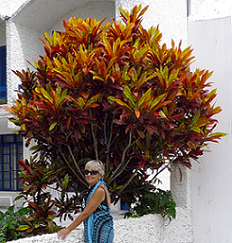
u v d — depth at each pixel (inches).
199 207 231.9
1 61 463.2
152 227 213.5
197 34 239.0
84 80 178.1
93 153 207.2
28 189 195.2
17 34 404.5
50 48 204.1
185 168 231.1
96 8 407.8
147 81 192.1
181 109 187.5
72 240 173.6
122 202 218.1
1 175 478.9
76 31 194.7
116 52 179.3
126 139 203.2
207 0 241.4
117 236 195.3
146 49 185.9
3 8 407.5
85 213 161.0
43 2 394.0
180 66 196.7
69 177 215.9
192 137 191.6
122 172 215.2
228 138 229.1
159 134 188.2
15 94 394.3
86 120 180.5
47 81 199.8
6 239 182.1
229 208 227.0
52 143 197.8
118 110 177.0
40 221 191.0
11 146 471.8
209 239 230.2
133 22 207.3
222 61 231.8
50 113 174.2
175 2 262.2
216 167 231.0
